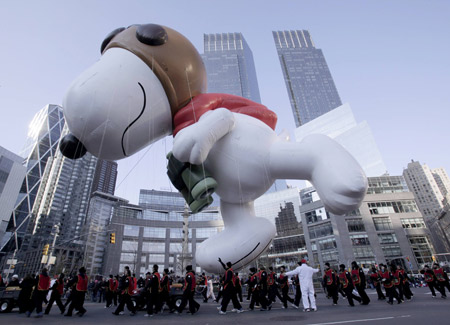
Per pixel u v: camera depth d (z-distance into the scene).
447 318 5.21
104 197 74.69
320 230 45.03
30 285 8.83
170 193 77.00
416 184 112.50
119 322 6.30
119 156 6.04
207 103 6.11
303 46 165.25
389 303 8.96
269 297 8.84
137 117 5.53
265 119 6.68
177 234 62.88
